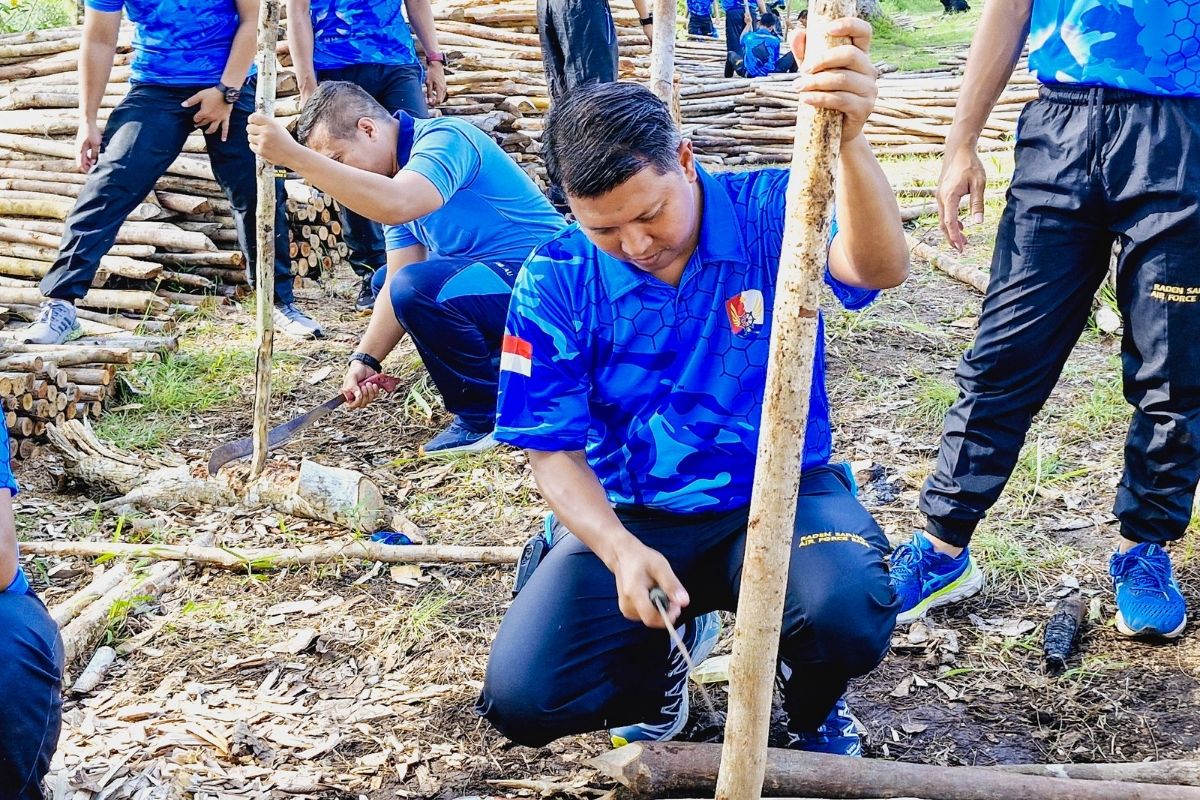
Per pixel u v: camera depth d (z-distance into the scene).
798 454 1.66
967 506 3.12
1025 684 2.93
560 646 2.40
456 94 8.18
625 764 2.40
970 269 5.88
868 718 2.83
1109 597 3.26
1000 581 3.37
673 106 3.93
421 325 4.20
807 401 1.65
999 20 2.90
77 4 12.55
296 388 5.18
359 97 3.89
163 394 5.03
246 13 5.32
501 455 4.42
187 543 3.82
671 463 2.41
